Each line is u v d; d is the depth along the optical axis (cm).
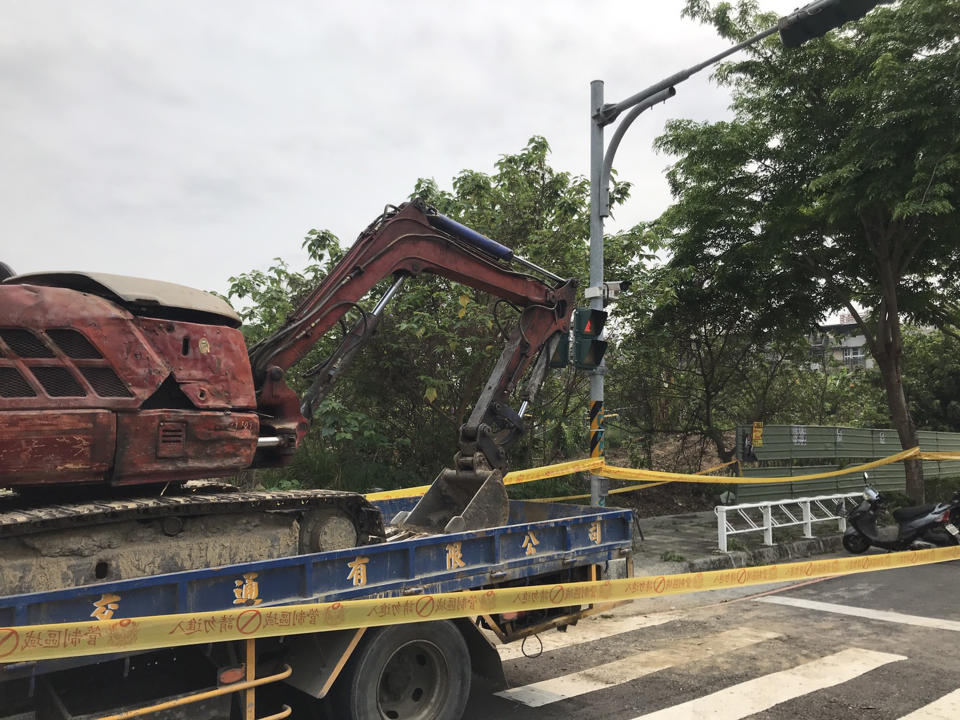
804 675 552
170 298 402
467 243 608
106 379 369
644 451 1509
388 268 555
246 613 341
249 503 401
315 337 518
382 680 426
